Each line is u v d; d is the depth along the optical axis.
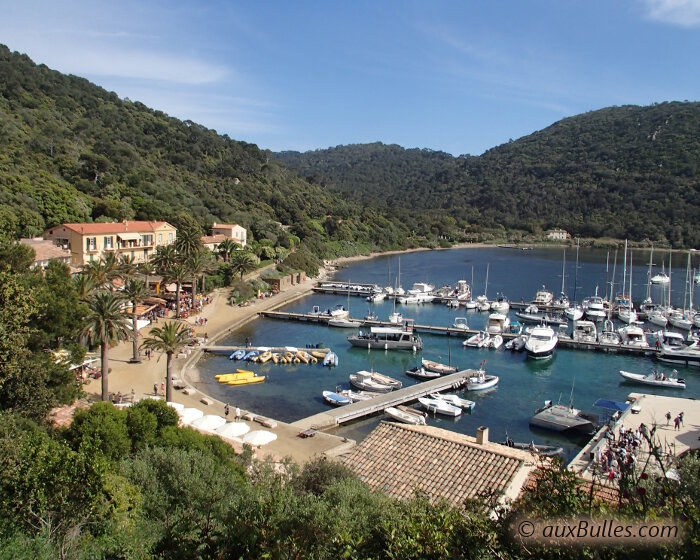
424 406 55.91
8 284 32.16
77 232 94.44
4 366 30.39
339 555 13.14
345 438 45.66
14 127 143.25
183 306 94.06
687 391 63.12
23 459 18.52
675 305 118.00
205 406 52.81
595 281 152.75
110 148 160.88
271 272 134.12
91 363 61.34
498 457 26.97
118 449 26.94
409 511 16.44
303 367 70.81
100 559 15.66
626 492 10.31
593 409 57.09
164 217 133.50
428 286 127.62
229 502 18.95
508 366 72.75
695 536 8.76
